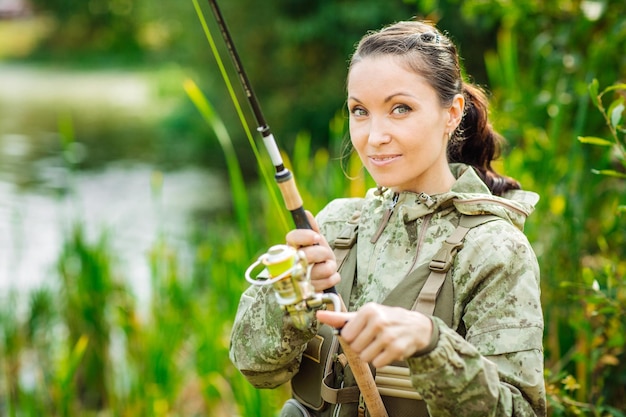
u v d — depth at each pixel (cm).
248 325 167
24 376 399
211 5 146
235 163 314
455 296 152
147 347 362
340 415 160
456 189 166
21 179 1012
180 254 561
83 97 2108
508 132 316
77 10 3300
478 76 908
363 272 163
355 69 159
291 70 1096
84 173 1128
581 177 282
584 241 281
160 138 1444
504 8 329
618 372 250
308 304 137
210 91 1177
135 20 3225
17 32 3434
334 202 183
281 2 1083
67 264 416
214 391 346
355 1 1007
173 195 1006
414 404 151
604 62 295
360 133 160
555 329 260
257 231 422
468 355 134
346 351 143
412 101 155
